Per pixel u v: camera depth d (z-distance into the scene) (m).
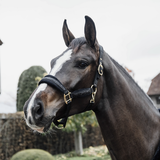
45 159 3.66
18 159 3.60
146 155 1.32
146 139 1.35
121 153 1.32
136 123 1.35
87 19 1.26
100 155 5.15
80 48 1.26
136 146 1.31
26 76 7.68
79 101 1.22
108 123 1.33
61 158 5.16
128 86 1.41
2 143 5.13
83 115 4.71
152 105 1.54
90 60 1.23
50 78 1.17
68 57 1.24
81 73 1.21
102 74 1.28
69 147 6.44
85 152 5.82
